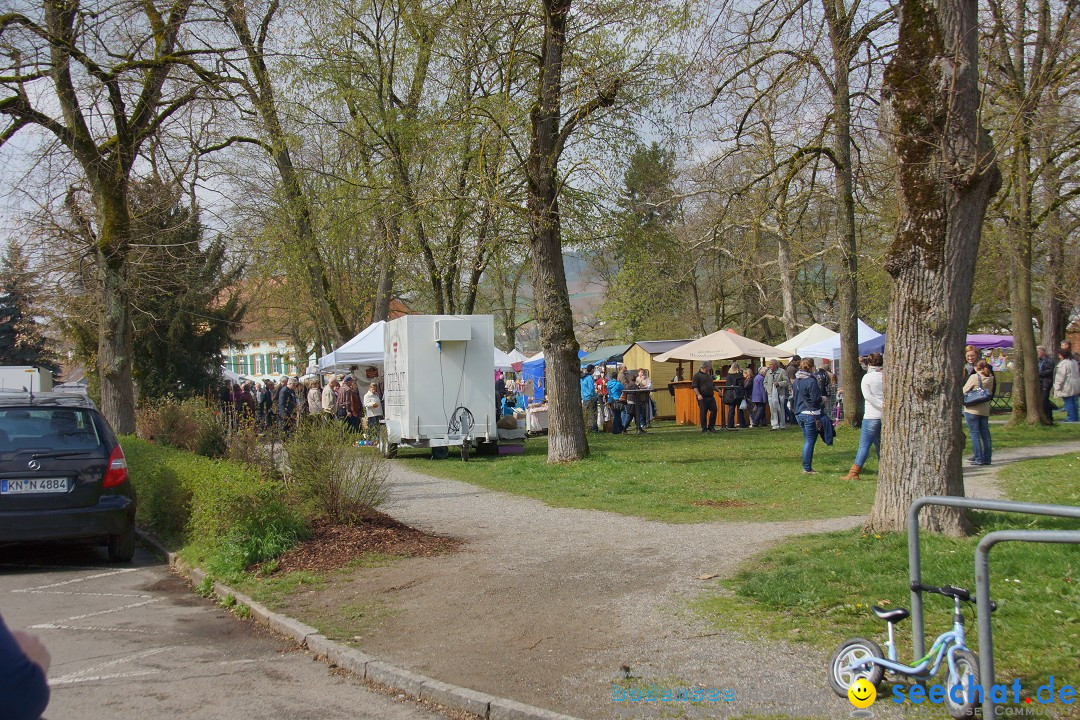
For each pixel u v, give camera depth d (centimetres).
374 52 2180
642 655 573
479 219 2044
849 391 2411
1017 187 1777
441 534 1038
